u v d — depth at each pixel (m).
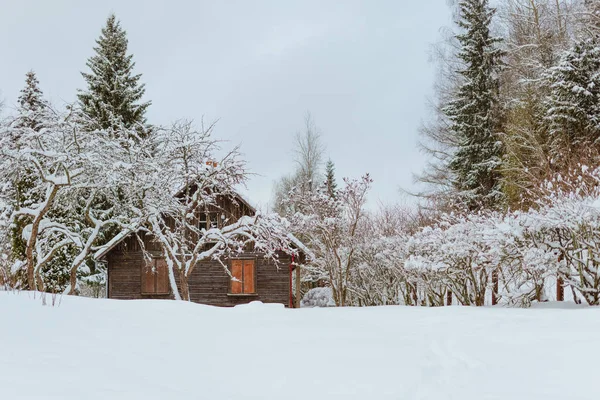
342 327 8.10
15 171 13.58
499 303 13.69
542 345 6.16
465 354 5.98
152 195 15.38
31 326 5.93
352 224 19.45
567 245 11.96
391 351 6.17
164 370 4.94
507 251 12.31
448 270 14.61
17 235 17.39
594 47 21.92
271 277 21.02
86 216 15.36
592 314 8.59
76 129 14.16
